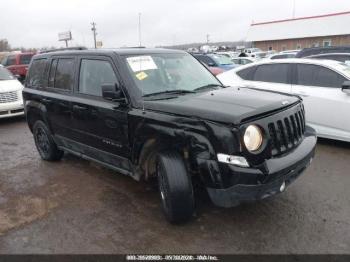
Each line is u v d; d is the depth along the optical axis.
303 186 4.46
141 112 3.68
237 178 3.00
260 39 60.47
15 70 17.64
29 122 5.97
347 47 10.85
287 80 6.47
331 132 5.94
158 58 4.40
